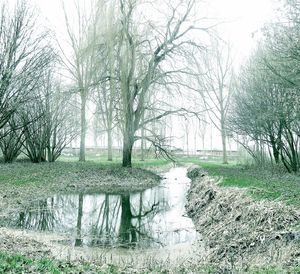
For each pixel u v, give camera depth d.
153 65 30.94
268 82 23.45
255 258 8.80
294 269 7.22
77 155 65.69
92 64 30.75
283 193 13.85
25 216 15.20
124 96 30.20
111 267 8.62
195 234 13.07
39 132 37.47
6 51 20.02
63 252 10.62
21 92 22.78
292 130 26.50
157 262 9.82
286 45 17.42
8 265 7.19
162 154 33.78
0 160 38.41
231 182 18.48
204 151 70.88
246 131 30.50
